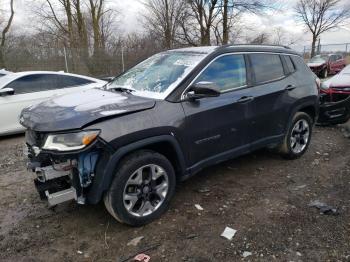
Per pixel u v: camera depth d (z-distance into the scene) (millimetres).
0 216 3805
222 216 3703
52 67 15336
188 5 23906
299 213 3742
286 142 5211
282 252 3072
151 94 3824
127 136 3221
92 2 26484
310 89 5453
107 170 3168
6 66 14664
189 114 3736
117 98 3656
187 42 24438
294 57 5414
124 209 3332
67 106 3432
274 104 4781
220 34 23797
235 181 4641
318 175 4852
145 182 3479
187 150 3770
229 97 4176
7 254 3123
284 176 4816
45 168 3174
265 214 3732
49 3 25359
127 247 3189
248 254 3053
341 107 7531
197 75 3934
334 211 3727
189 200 4078
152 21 25938
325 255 3018
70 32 25734
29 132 3482
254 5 22812
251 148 4586
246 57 4566
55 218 3736
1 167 5414
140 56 18109
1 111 7070
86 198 3275
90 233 3434
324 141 6656
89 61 16219
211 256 3035
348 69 8922
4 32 22172
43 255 3104
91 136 3018
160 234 3381
